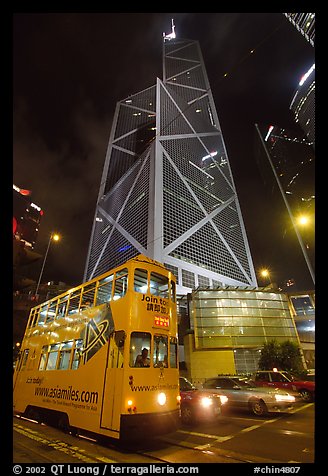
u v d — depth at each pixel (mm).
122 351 7324
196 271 88312
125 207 110938
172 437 8141
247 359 32344
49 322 11609
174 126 124062
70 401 8414
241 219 128750
